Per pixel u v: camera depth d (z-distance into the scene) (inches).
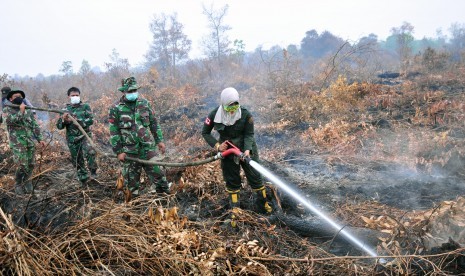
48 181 238.5
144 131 191.3
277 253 144.3
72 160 235.1
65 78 1023.0
